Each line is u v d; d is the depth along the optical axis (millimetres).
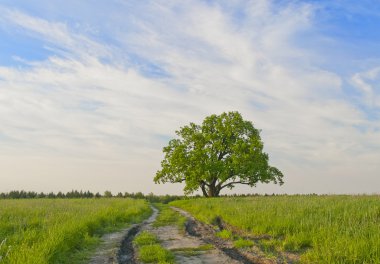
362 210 18781
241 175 62156
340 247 11641
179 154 63688
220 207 30109
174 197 90688
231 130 63094
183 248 16016
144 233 19719
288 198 35438
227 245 16547
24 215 23797
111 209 29516
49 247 13047
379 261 10414
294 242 14672
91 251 15609
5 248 12922
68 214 23188
